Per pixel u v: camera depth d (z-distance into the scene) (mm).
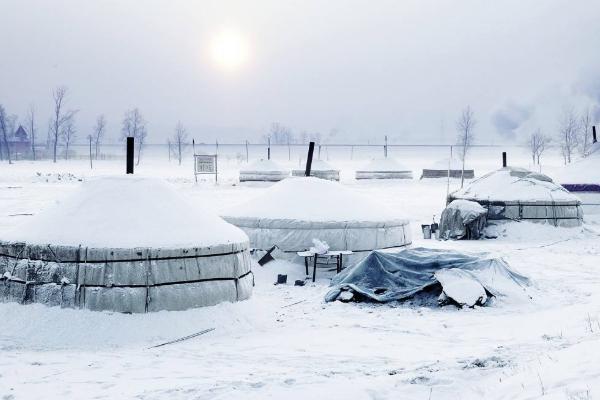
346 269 15758
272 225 17547
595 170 34094
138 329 10531
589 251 22281
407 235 19281
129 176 12500
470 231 26484
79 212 11555
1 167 76375
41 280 10906
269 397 6438
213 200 38062
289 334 10875
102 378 7797
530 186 27562
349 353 9266
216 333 10891
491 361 7562
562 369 5973
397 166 67688
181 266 11234
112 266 10820
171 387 7215
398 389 6535
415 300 13695
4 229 24188
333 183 19391
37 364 8656
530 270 17938
